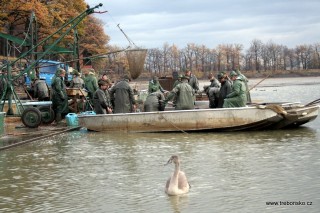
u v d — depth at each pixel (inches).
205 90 1043.9
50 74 1270.9
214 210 346.6
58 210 357.7
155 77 964.6
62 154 579.8
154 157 546.6
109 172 476.7
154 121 736.3
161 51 5851.4
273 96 1907.0
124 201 375.9
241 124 720.3
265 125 726.5
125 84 785.6
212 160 520.1
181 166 494.0
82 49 2962.6
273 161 502.9
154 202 370.3
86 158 551.5
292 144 605.3
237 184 415.2
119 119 748.6
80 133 757.3
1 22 1963.6
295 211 339.3
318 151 551.2
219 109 722.2
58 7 2139.5
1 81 913.5
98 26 3208.7
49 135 721.0
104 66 3334.2
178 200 373.4
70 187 422.6
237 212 341.1
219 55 6166.3
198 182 426.3
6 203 377.7
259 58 6550.2
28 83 1165.7
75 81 949.8
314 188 394.0
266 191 390.6
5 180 452.1
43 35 2034.9
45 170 492.7
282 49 6633.9
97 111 794.2
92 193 401.4
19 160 546.9
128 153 575.8
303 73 6328.7
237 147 595.2
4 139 682.2
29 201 382.0
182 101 763.4
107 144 646.5
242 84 738.8
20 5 1908.2
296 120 730.2
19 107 884.0
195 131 731.4
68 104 895.7
